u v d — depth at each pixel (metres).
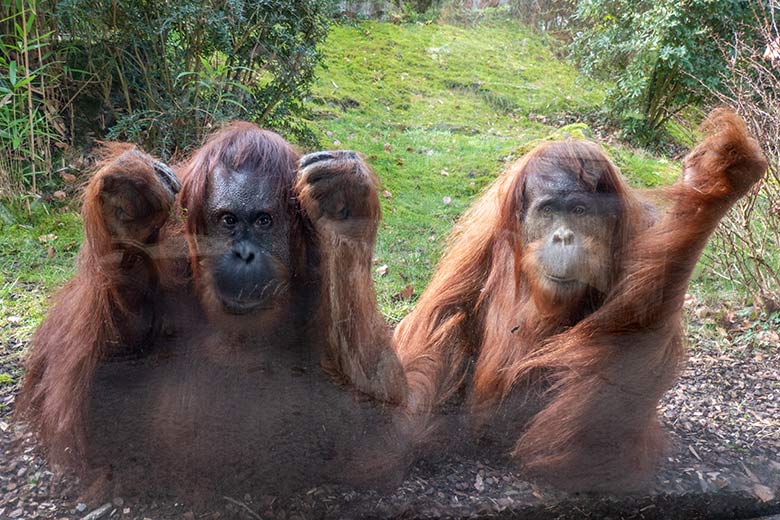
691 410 2.40
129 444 1.92
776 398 2.49
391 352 2.04
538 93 2.62
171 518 1.81
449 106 2.64
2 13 2.68
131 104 2.48
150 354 1.96
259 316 1.89
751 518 2.02
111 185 1.76
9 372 2.40
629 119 2.47
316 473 1.93
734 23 2.47
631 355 2.12
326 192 1.82
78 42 2.57
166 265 1.93
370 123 2.57
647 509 1.98
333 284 1.90
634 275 2.08
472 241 2.47
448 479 2.01
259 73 2.53
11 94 2.54
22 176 2.67
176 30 2.43
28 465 1.96
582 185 2.08
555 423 2.11
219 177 1.88
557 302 2.14
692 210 2.03
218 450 1.91
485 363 2.32
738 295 3.03
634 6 2.41
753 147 1.96
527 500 1.94
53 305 2.28
